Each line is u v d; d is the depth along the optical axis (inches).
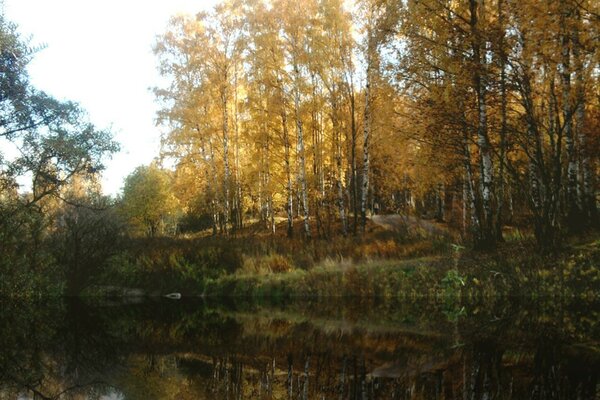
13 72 557.0
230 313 489.7
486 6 541.3
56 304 587.2
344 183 1099.3
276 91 863.1
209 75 997.2
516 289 460.4
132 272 671.8
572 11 431.8
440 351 269.6
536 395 182.2
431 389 196.4
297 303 544.7
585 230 495.5
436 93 529.0
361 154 949.8
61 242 653.3
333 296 562.6
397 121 711.7
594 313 381.4
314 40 792.3
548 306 418.6
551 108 530.6
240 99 1071.6
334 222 1007.6
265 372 239.8
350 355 270.8
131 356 293.7
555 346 271.6
